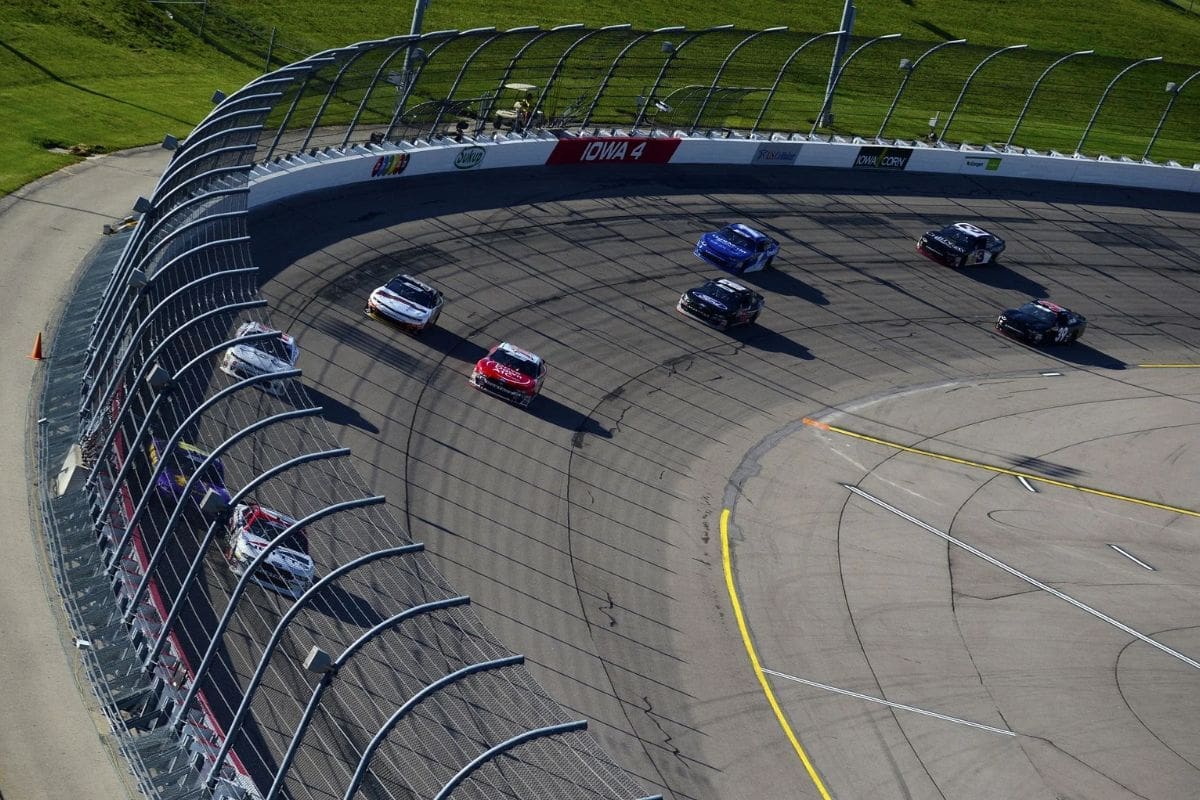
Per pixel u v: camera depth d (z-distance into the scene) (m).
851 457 106.00
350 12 177.12
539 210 129.50
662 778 68.31
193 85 143.25
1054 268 151.50
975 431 115.12
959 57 197.50
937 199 160.12
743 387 111.25
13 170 108.50
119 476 58.81
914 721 79.69
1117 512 108.94
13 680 55.69
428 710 61.19
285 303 98.75
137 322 67.56
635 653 77.12
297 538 68.06
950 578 94.69
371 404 90.50
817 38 154.25
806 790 71.56
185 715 52.72
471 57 130.12
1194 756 83.19
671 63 158.25
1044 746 80.69
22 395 76.25
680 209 138.88
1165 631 95.38
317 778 55.22
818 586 89.50
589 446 96.19
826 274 135.50
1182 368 137.12
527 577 79.38
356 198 119.69
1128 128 198.38
